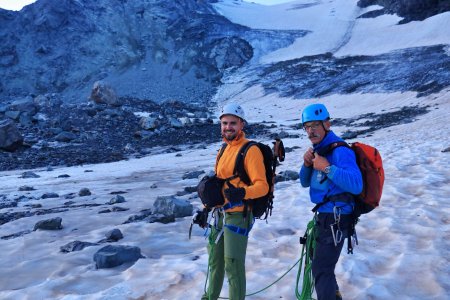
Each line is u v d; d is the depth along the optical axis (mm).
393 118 56688
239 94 122250
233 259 4000
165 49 166250
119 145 43219
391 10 170875
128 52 165125
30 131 45719
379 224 7680
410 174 12742
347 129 51688
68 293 5633
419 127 40719
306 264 4016
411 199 9523
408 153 17406
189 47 165000
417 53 118188
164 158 33781
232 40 164625
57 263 7121
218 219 4160
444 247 6074
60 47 167750
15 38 170750
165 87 141125
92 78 152750
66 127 46625
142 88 141875
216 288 4305
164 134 48938
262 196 4000
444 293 4645
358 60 126688
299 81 117312
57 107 54750
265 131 52875
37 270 6875
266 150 4043
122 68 157625
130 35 175125
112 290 5422
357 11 184750
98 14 183625
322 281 3703
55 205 14297
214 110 93188
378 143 27062
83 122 49969
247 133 51281
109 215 11297
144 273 6078
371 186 3646
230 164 4035
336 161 3666
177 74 150000
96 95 59031
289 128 56969
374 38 149875
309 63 134375
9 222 11070
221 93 128375
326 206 3762
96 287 5812
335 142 3770
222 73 146500
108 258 6656
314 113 3795
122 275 6148
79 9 183750
